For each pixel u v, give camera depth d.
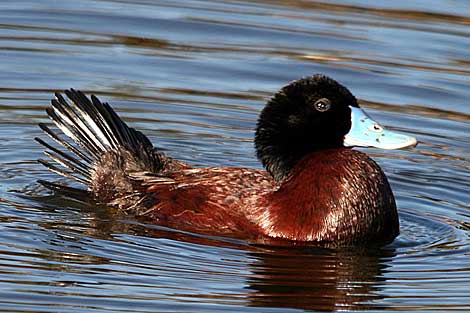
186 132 15.99
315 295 10.98
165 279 11.18
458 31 19.78
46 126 14.68
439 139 16.19
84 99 14.00
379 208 12.38
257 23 20.06
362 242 12.34
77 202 13.34
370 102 17.22
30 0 20.75
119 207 13.15
